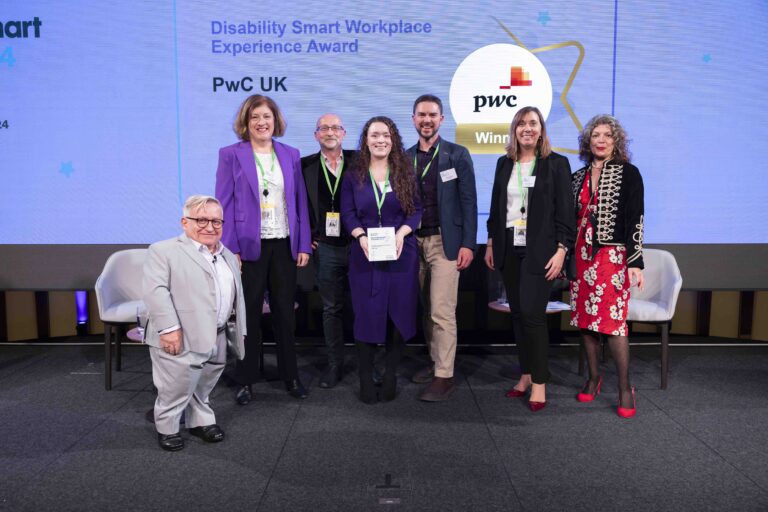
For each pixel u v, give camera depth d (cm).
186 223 248
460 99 402
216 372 265
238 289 261
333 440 267
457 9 397
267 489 222
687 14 396
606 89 401
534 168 295
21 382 354
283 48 399
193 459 248
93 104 402
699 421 289
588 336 314
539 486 224
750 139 404
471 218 314
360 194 301
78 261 413
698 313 445
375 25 398
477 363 392
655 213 409
